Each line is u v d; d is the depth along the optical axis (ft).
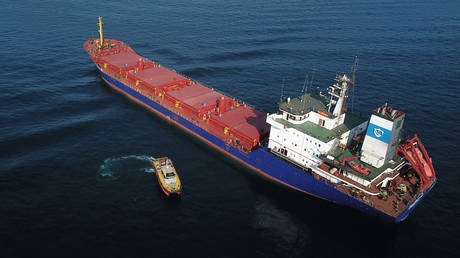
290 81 390.21
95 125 293.64
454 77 396.78
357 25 593.83
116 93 358.02
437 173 240.12
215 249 182.09
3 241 177.88
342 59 449.06
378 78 393.70
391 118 188.75
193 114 296.10
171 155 262.26
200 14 639.76
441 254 180.34
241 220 203.31
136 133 287.69
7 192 211.82
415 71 412.98
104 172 236.63
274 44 497.46
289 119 224.12
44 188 217.97
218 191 227.61
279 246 185.88
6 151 249.96
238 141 260.83
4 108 307.17
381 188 208.44
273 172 239.09
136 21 586.04
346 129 221.87
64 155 251.19
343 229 198.70
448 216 204.74
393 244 187.32
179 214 204.74
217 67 420.36
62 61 422.41
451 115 317.83
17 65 398.83
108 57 399.65
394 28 579.89
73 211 201.46
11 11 597.93
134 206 208.74
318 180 213.25
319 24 595.06
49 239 181.06
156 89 326.44
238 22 596.70
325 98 241.55
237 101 325.62
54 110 312.71
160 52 461.78
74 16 594.65
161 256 176.04
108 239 183.83
